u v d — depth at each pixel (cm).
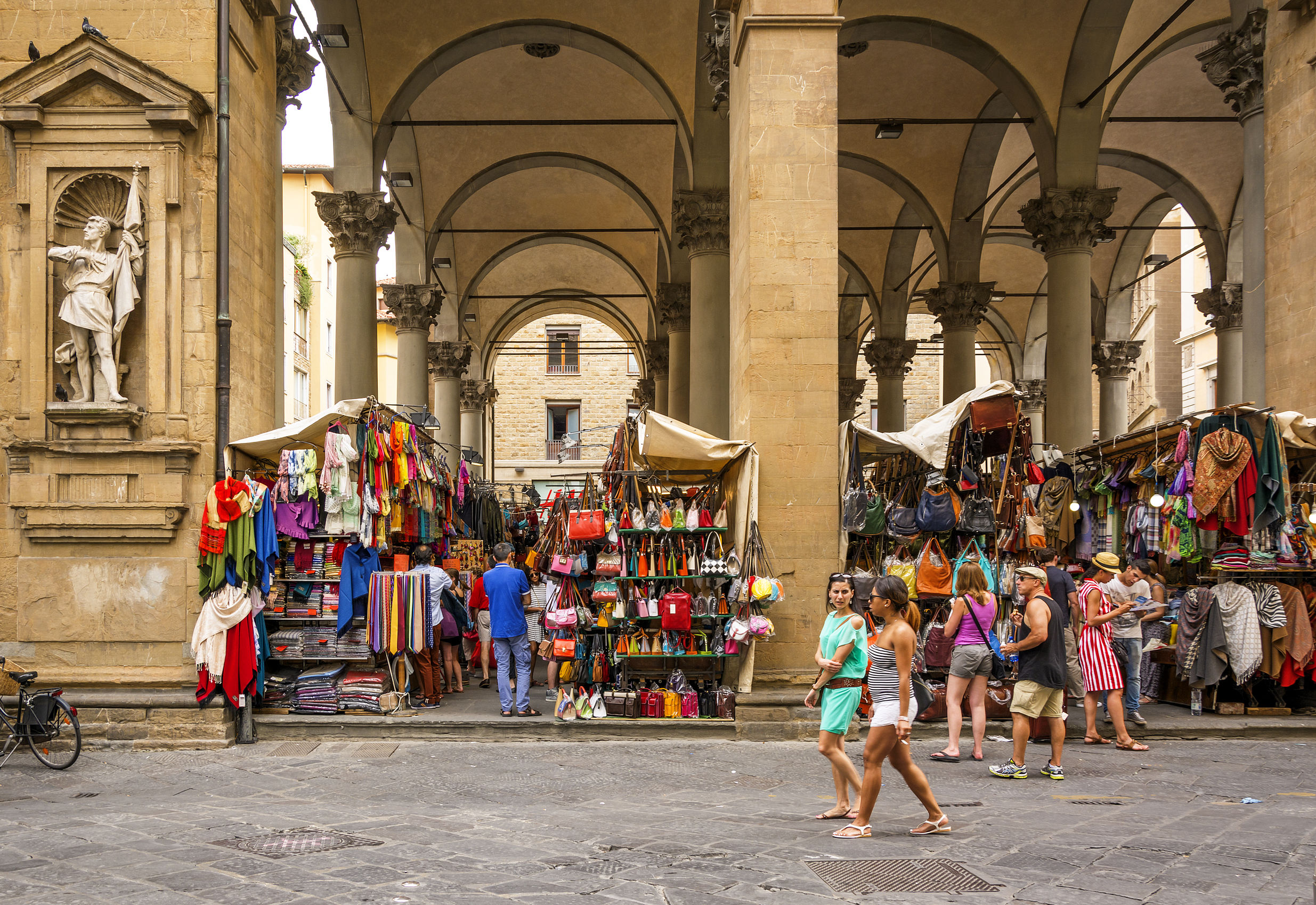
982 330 4216
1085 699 1060
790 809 715
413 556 1280
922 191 2497
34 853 577
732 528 1062
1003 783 816
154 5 1016
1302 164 1119
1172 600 1234
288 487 1027
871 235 3092
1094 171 1883
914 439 1094
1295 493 1118
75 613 984
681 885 506
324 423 1052
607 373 5269
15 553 988
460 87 2209
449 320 3167
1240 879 518
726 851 576
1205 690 1117
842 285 3647
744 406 1086
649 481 1126
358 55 1830
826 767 881
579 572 1037
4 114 984
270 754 939
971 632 918
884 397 3170
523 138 2417
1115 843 595
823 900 482
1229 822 655
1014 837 611
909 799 745
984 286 2508
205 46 1012
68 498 986
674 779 832
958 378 2517
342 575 1044
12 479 983
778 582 1029
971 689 935
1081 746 995
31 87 985
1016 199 2952
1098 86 1791
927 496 1089
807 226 1059
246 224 1101
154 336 1000
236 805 726
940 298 2528
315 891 501
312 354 4266
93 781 821
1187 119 1970
